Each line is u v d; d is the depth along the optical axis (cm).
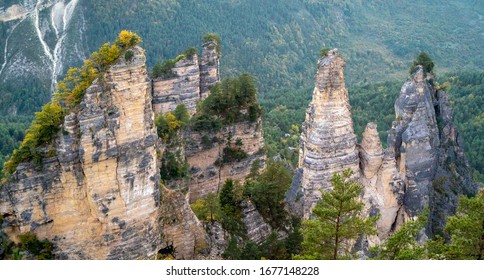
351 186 5694
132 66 5462
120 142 5534
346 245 6412
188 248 6462
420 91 8238
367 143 7688
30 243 5512
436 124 8575
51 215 5559
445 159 8881
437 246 5459
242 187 7631
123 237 5794
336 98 7306
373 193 7788
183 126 8562
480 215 5228
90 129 5369
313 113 7438
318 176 7381
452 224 5469
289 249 6869
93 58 5541
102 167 5503
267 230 7206
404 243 5466
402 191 7938
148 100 5694
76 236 5669
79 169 5494
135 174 5697
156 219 6056
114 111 5450
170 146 8112
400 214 8069
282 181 7825
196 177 8888
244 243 6869
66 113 5431
